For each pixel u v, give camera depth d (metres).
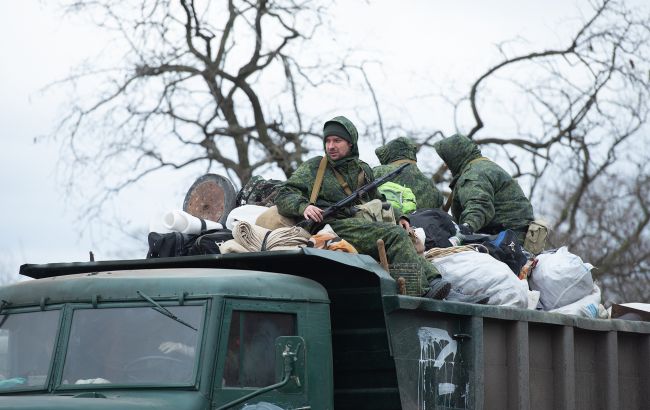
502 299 14.43
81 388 11.24
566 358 14.55
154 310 11.39
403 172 19.12
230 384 11.13
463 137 19.89
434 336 12.66
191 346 11.11
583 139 38.75
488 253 15.70
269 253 12.05
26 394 11.45
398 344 12.13
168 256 14.28
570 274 16.08
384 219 14.21
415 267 13.37
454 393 12.84
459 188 19.25
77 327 11.56
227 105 36.34
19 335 11.88
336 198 14.30
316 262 12.28
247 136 36.69
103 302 11.57
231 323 11.28
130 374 11.19
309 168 14.45
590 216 44.38
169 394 10.96
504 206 19.36
